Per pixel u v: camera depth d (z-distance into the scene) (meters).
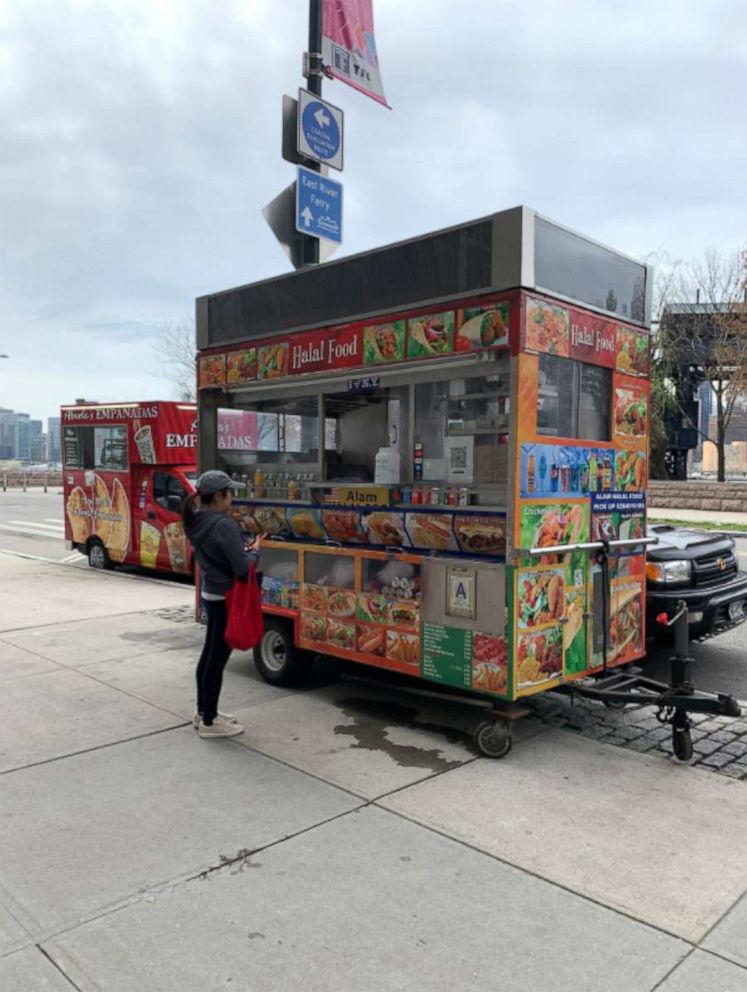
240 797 3.94
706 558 6.45
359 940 2.77
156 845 3.45
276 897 3.04
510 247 4.27
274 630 5.89
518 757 4.51
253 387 6.09
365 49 8.00
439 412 4.97
